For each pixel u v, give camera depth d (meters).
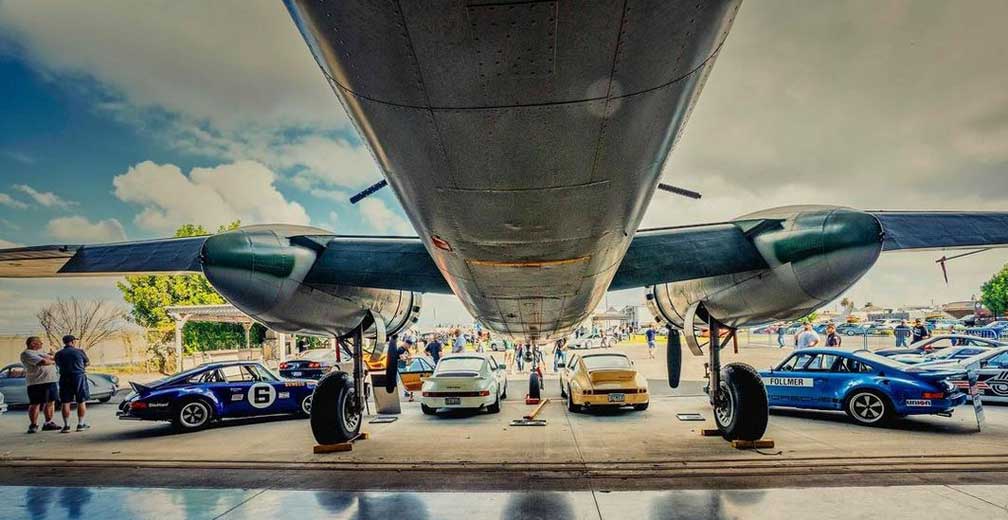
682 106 2.24
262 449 7.64
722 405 7.20
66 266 6.81
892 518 4.32
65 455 7.42
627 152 2.33
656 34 1.72
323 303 6.29
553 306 4.80
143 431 10.01
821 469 5.75
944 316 64.50
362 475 5.92
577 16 1.58
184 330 30.39
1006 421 9.05
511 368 23.84
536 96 1.89
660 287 7.58
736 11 1.87
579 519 4.43
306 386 11.40
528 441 7.82
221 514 4.71
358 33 1.74
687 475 5.66
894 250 5.61
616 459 6.45
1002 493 4.90
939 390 8.35
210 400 10.14
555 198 2.57
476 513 4.63
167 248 6.61
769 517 4.39
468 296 4.82
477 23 1.59
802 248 5.25
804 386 9.66
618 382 10.70
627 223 3.21
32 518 4.68
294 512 4.73
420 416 10.84
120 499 5.17
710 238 5.79
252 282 5.56
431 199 2.74
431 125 2.09
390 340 7.88
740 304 6.30
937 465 5.84
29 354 9.90
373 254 6.03
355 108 2.24
